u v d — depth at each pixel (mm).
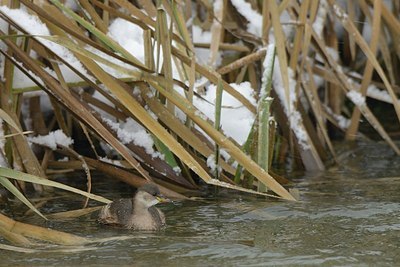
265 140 18188
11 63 18125
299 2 22984
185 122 19141
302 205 18500
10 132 18453
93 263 14477
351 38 24031
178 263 14523
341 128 24828
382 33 24344
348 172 21875
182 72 19422
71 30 17031
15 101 18938
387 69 26000
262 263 14523
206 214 17891
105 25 19531
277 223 17141
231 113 19922
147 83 18547
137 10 19109
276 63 22172
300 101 22859
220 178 19203
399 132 25938
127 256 14891
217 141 17609
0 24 18266
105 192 19719
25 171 18828
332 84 24828
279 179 20328
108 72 18594
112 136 17812
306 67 22688
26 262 14484
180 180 19344
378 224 16984
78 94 19500
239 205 18547
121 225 16922
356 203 18656
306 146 22141
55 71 18047
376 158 23406
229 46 21859
